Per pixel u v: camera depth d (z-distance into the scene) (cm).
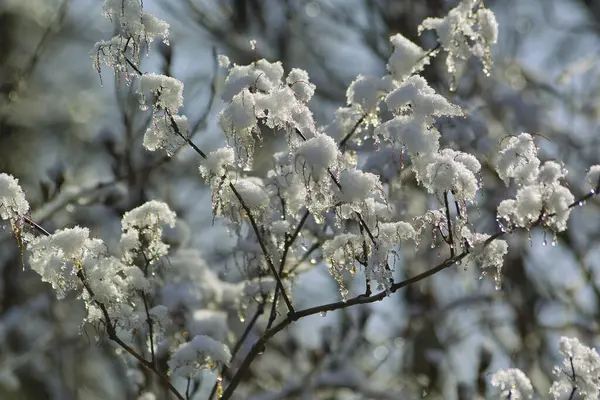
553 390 266
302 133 246
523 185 243
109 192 457
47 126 916
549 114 641
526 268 609
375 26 708
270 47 764
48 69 963
